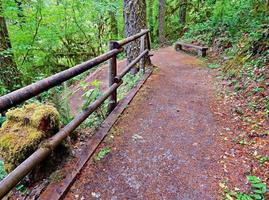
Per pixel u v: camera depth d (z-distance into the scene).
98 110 3.78
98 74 8.36
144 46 6.25
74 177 2.46
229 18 8.62
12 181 1.70
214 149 3.12
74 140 3.11
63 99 3.20
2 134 2.43
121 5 13.07
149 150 3.07
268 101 4.00
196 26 11.67
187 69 7.10
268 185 2.49
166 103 4.52
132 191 2.42
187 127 3.67
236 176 2.64
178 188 2.48
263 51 5.41
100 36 13.80
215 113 4.14
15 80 6.63
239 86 4.93
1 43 6.45
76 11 11.81
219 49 8.37
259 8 7.43
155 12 15.70
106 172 2.64
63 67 11.40
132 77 5.96
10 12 7.22
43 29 9.43
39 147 2.10
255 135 3.32
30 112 2.58
